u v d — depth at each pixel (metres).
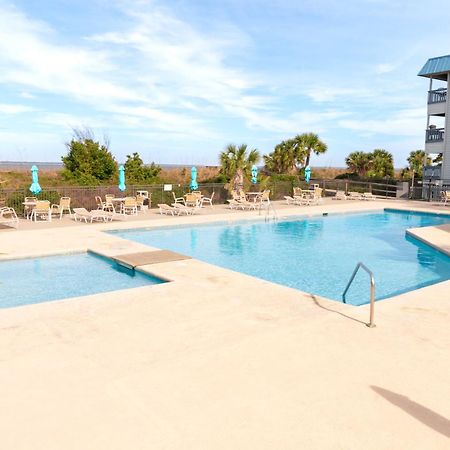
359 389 3.87
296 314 5.93
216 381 3.99
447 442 3.11
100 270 9.48
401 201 25.70
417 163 37.03
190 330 5.29
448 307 6.35
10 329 5.30
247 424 3.31
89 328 5.35
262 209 20.89
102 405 3.56
